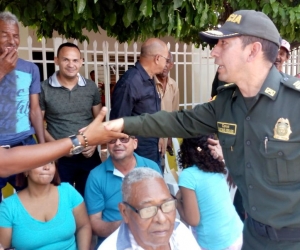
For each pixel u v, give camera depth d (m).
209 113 2.04
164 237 1.82
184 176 2.58
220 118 1.96
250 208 1.81
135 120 2.05
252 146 1.76
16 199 2.45
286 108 1.67
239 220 2.78
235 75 1.75
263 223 1.81
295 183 1.69
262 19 1.71
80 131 1.79
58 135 3.57
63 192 2.58
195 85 6.23
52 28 4.95
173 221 1.84
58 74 3.65
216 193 2.56
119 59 5.45
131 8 3.49
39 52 4.90
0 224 2.40
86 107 3.66
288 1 4.62
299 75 4.29
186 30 4.18
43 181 2.39
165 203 1.80
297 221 1.72
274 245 1.82
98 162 3.85
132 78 3.44
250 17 1.70
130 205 1.83
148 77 3.55
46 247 2.46
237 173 1.88
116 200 2.81
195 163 2.57
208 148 2.54
